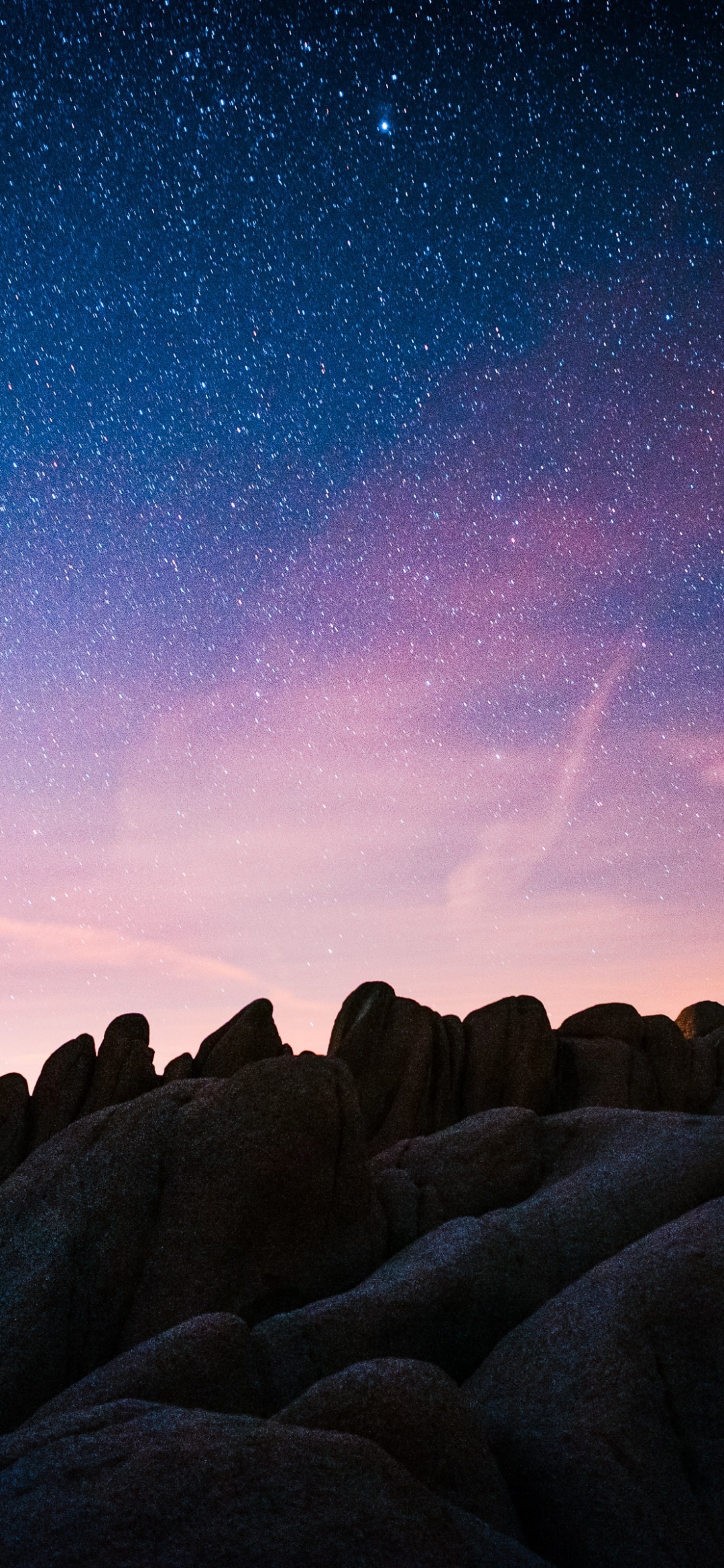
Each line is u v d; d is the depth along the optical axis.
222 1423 5.96
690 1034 20.09
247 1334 7.65
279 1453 5.63
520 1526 6.26
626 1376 7.05
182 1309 9.73
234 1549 4.99
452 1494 5.98
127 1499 5.28
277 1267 10.13
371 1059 16.06
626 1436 6.62
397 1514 5.32
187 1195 10.38
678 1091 16.62
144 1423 6.04
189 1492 5.31
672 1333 7.47
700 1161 10.69
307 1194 10.46
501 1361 7.68
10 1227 10.49
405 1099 15.59
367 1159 11.02
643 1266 8.12
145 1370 7.21
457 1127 12.51
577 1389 7.03
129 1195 10.42
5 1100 15.79
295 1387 7.64
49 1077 16.09
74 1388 7.34
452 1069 16.30
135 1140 10.89
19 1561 4.92
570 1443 6.60
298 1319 8.25
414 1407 6.29
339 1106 10.91
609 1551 6.05
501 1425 6.96
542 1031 16.47
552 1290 9.24
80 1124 11.68
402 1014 16.58
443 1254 9.14
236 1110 10.84
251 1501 5.27
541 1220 9.87
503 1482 6.39
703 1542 6.23
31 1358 9.21
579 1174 10.86
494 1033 16.55
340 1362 7.97
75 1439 5.91
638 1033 17.09
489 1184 11.47
